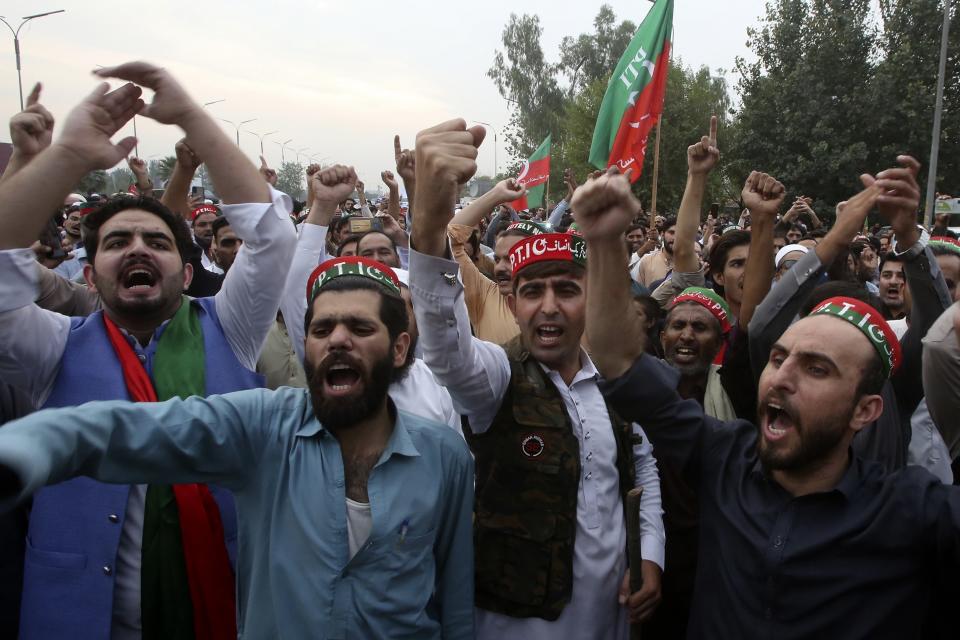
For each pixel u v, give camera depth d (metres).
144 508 2.10
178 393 2.22
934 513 1.66
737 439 1.97
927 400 2.27
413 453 1.79
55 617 2.00
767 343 2.64
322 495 1.70
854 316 1.75
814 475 1.77
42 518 2.04
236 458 1.73
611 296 1.70
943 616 1.79
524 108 54.03
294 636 1.64
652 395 1.88
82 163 1.87
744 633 1.75
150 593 2.08
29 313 2.06
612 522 2.25
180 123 2.12
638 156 6.27
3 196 1.83
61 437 1.38
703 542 1.93
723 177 28.28
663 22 6.17
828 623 1.67
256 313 2.35
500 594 2.09
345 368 1.74
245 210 2.25
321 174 3.08
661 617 2.72
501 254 3.83
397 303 1.83
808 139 22.36
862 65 22.17
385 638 1.68
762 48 23.56
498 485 2.14
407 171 3.46
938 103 17.52
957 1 21.55
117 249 2.24
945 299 2.55
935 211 17.75
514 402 2.18
